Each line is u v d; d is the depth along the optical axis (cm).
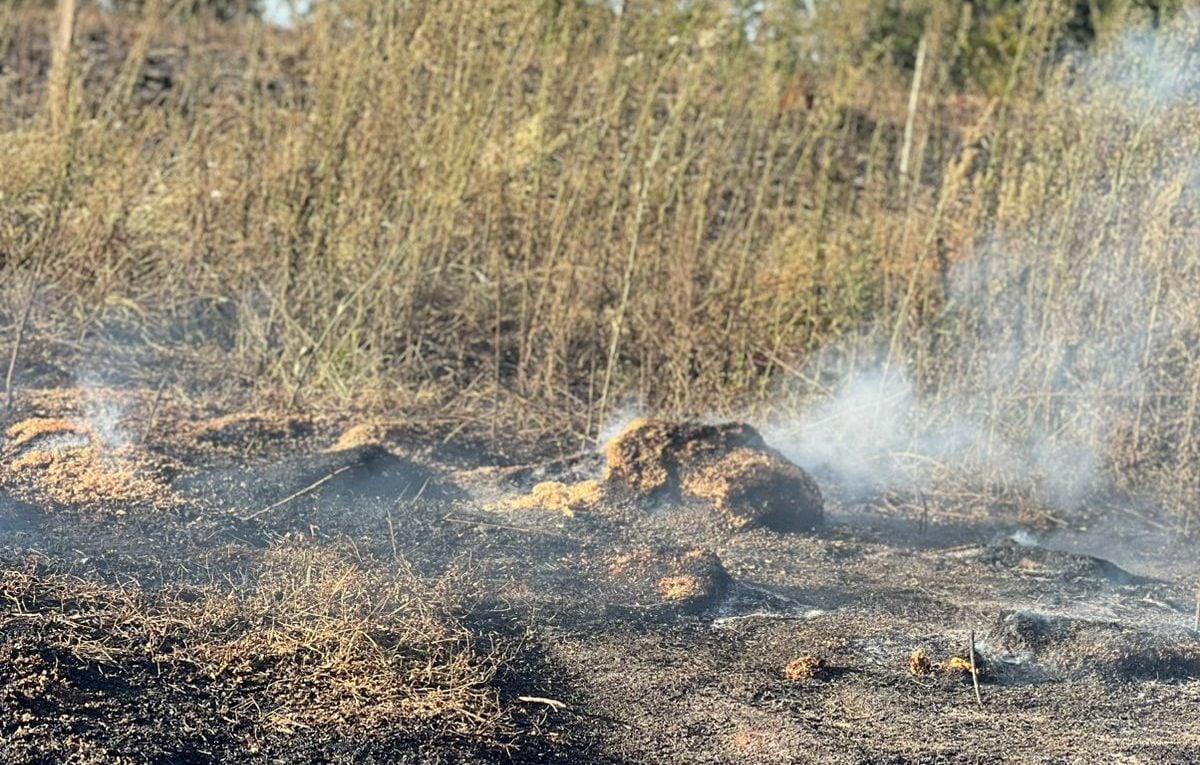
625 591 525
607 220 782
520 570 536
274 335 776
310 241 802
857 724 429
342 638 450
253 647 444
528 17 811
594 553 559
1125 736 428
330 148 788
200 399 711
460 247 841
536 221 798
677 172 827
